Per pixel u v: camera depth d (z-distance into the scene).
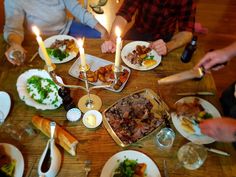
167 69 1.20
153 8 1.53
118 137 0.94
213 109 1.04
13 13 1.43
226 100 1.34
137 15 1.67
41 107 1.02
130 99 1.06
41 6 1.49
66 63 1.23
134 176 0.84
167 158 0.90
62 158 0.89
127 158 0.89
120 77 1.12
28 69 1.18
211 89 1.12
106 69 1.16
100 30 1.60
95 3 2.79
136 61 1.23
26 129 0.97
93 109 1.04
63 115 1.02
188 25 1.42
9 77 1.15
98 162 0.88
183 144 0.94
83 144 0.93
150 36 1.70
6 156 0.88
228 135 0.84
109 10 2.76
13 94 1.08
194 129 0.98
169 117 1.01
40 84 1.11
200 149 0.91
